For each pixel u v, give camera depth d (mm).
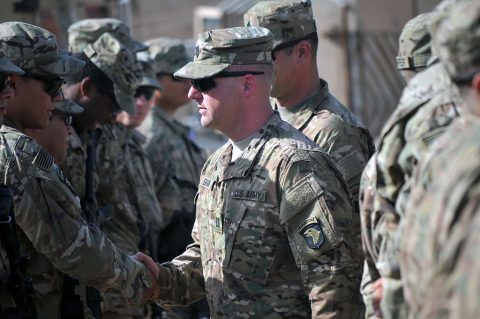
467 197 3617
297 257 5605
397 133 4645
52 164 5992
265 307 5703
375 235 4699
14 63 6176
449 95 4531
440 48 3973
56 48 6367
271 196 5684
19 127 6293
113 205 8141
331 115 6715
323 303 5523
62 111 6918
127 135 8609
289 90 6836
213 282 5934
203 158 10586
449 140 3906
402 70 5809
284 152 5703
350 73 16328
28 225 5852
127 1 15156
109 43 7902
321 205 5570
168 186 9664
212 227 5945
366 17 16328
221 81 5840
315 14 16453
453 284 3586
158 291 6379
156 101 10570
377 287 4695
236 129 5895
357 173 6594
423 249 3775
